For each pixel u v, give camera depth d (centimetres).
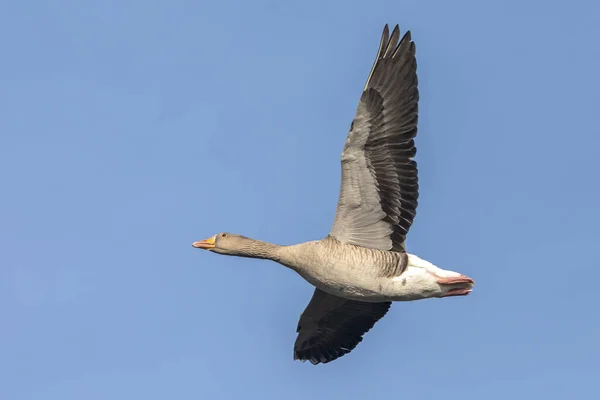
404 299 1773
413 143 1742
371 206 1758
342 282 1758
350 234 1770
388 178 1748
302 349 2055
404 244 1770
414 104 1747
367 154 1739
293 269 1811
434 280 1753
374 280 1752
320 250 1759
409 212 1759
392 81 1742
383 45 1742
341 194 1753
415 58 1755
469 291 1755
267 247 1848
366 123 1727
